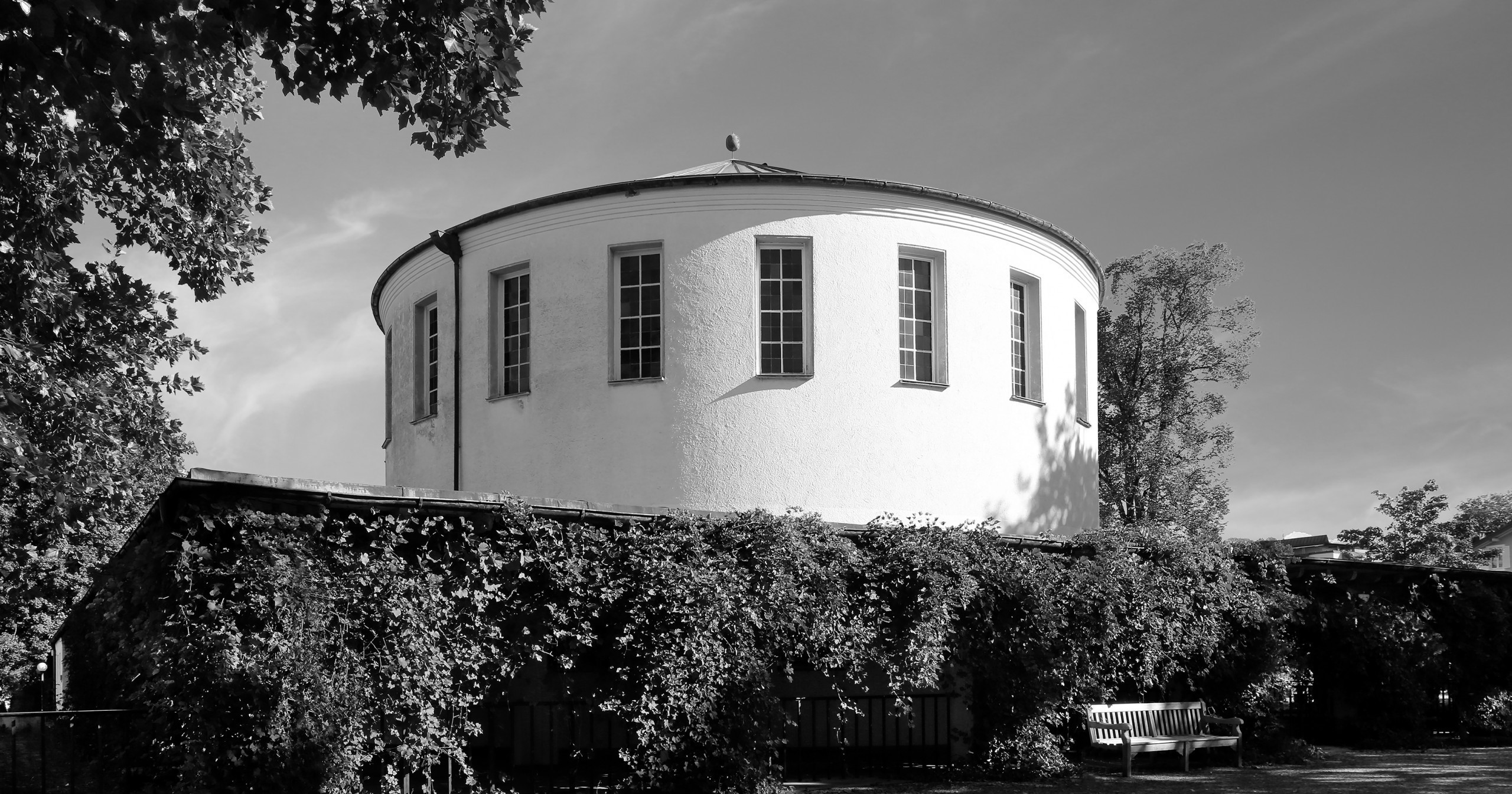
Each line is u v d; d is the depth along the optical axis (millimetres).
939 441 20078
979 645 14828
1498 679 20797
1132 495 33375
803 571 13195
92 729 10438
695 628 12398
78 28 8086
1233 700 17406
